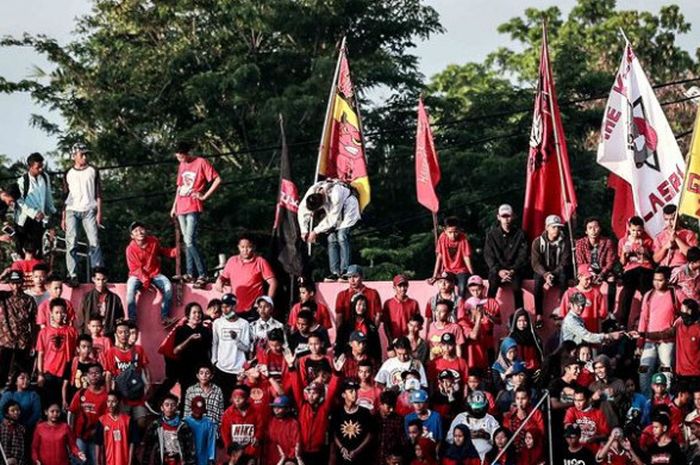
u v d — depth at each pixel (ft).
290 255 263.90
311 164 390.21
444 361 247.50
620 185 271.90
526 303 263.29
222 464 245.24
